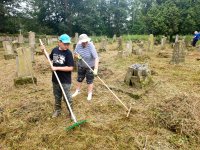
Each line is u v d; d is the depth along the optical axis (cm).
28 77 676
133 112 503
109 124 450
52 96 586
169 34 2509
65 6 4078
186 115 471
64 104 534
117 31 5016
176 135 430
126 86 651
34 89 638
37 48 1539
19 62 662
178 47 1005
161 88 648
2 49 1709
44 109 511
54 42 2069
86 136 409
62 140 402
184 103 517
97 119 470
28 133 425
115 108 521
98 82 702
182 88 661
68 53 436
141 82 633
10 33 3328
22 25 3666
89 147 386
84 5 4178
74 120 430
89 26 4238
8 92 623
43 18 4238
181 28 2559
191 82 721
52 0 4097
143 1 3738
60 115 487
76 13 4247
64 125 447
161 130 442
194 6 2586
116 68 904
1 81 729
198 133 430
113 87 639
